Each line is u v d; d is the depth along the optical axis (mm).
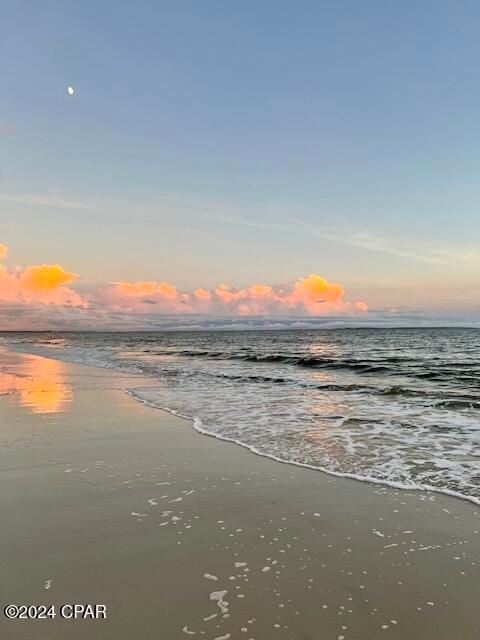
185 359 29516
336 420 9375
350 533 4086
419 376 18516
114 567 3457
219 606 2953
